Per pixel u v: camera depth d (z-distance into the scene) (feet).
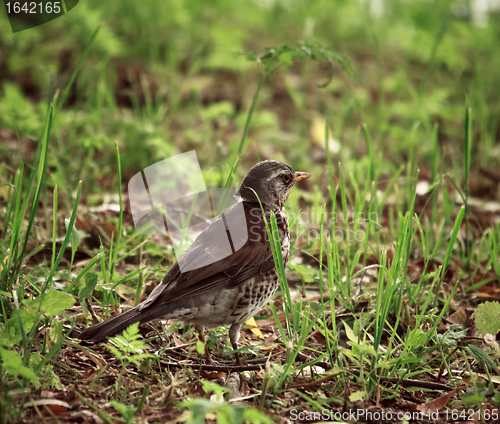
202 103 59.00
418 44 70.08
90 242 34.42
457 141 56.08
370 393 22.13
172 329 26.45
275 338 27.53
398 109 55.16
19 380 20.68
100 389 21.59
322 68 67.82
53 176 36.47
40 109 44.60
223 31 61.72
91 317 26.58
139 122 47.55
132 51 63.52
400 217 27.58
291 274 33.96
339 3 83.51
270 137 53.98
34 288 26.35
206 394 22.15
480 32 73.87
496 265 31.63
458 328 27.73
